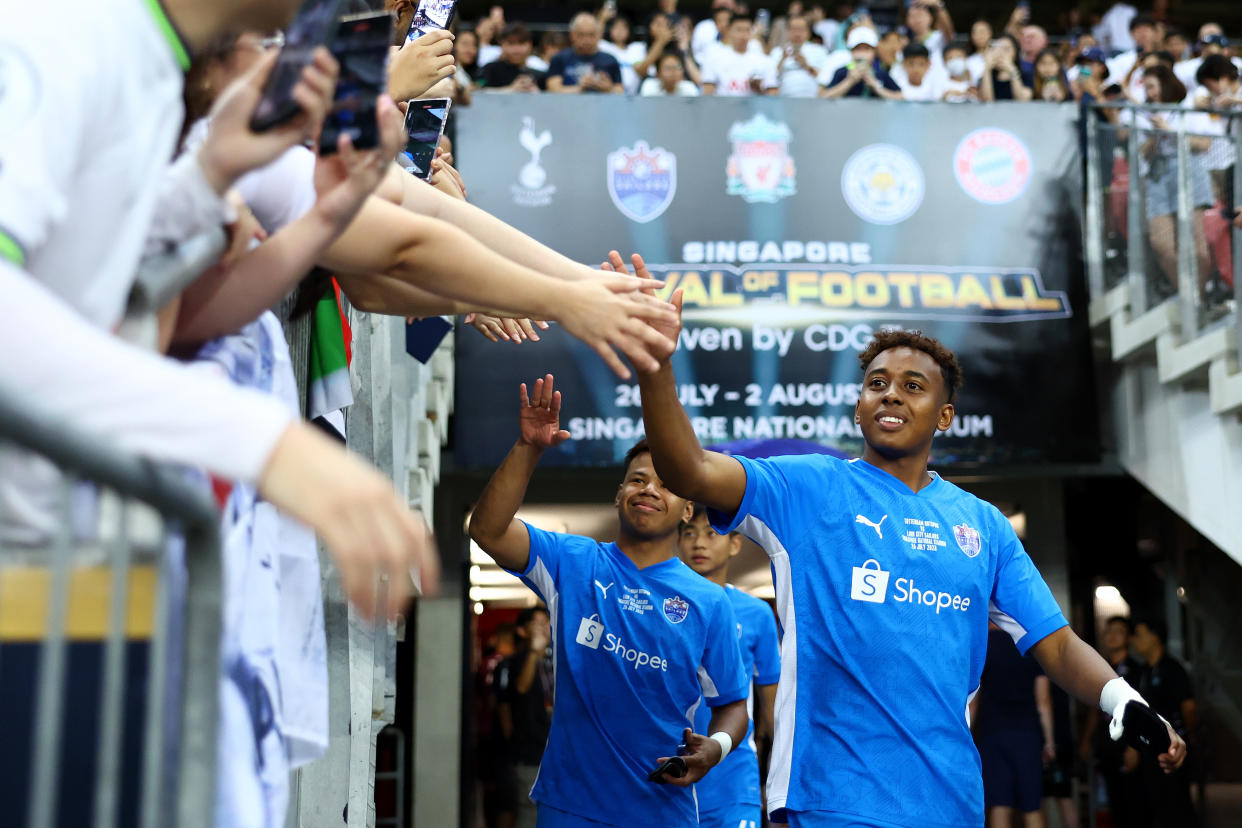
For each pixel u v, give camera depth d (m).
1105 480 9.55
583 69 7.98
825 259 7.33
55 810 0.99
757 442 6.09
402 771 7.69
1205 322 6.89
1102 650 9.23
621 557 3.84
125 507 0.97
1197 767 8.53
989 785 6.39
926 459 2.94
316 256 1.39
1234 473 6.81
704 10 12.93
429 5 2.33
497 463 7.02
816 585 2.72
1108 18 10.58
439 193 1.80
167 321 1.32
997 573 2.91
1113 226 7.48
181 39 1.19
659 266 7.25
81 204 1.11
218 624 1.01
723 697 3.90
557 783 3.68
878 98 7.60
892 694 2.65
